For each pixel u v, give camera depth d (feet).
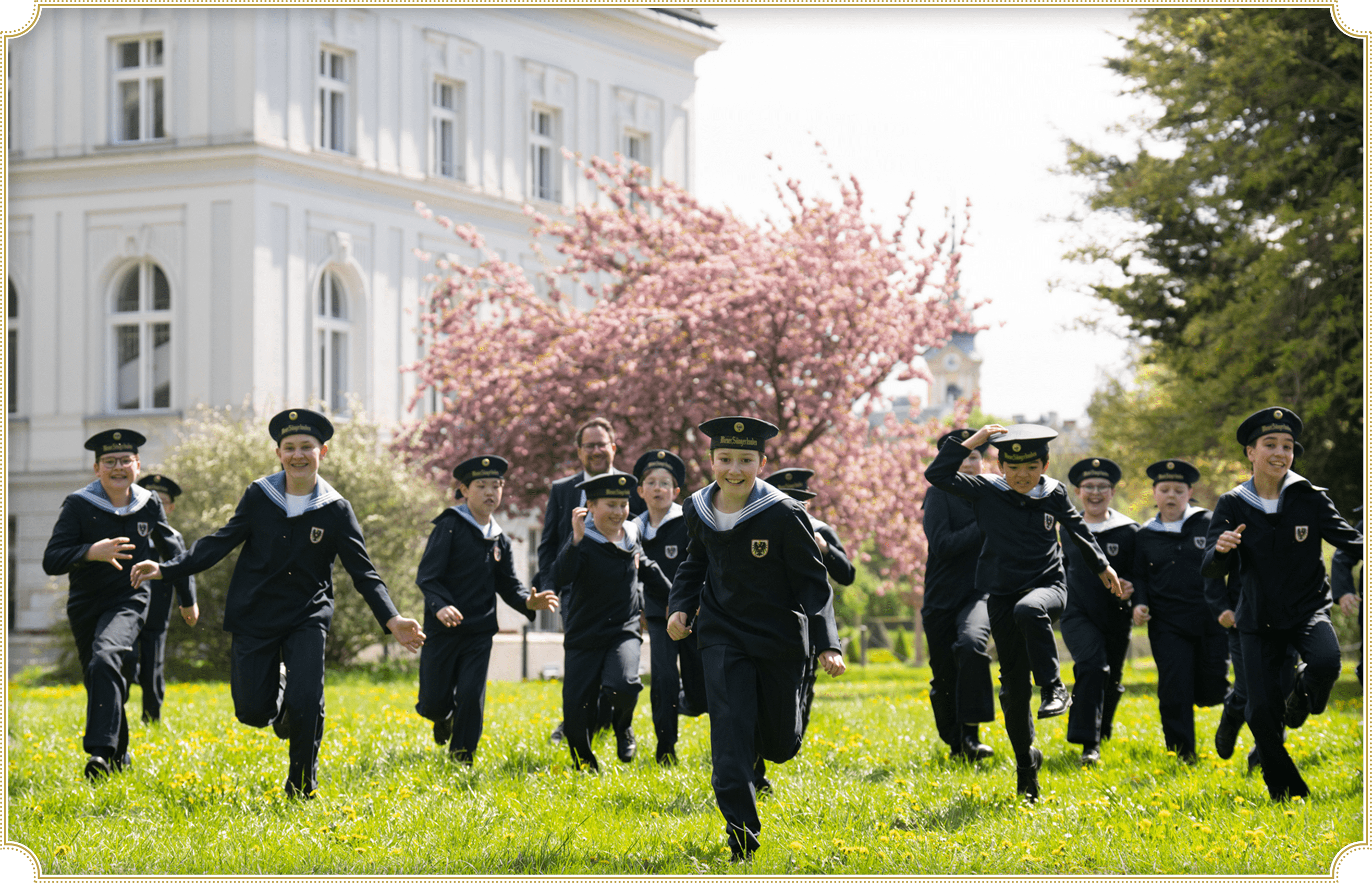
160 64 160.35
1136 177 118.62
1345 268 107.65
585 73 192.75
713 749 32.55
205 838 33.55
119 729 43.45
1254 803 37.78
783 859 31.04
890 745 52.21
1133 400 125.49
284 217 158.10
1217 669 50.03
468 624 46.24
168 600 60.80
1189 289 119.24
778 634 32.89
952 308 127.75
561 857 31.01
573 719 43.96
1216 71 109.50
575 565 43.50
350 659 117.50
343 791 40.34
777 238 130.41
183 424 155.43
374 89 167.43
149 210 158.10
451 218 175.63
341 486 118.83
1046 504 40.60
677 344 117.70
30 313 162.20
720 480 33.35
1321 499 38.75
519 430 121.90
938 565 47.60
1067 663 153.99
